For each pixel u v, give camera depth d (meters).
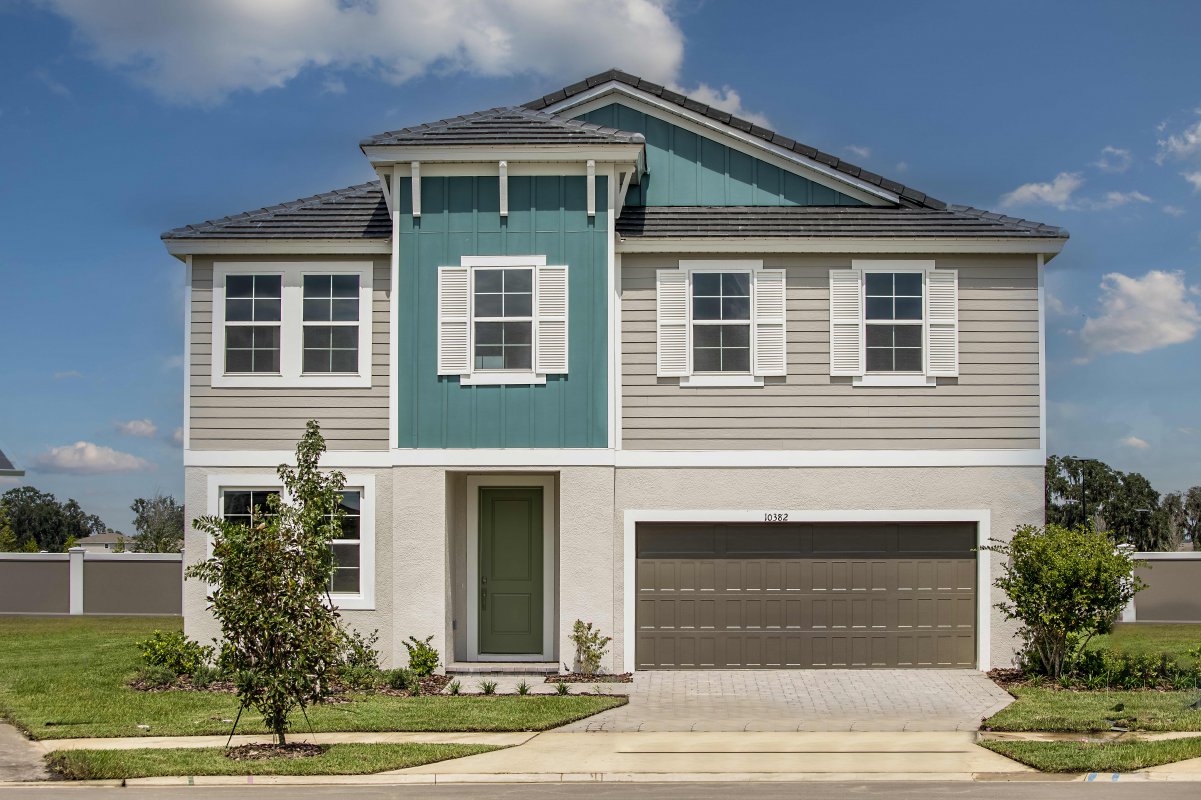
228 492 17.03
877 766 11.25
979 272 17.02
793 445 16.80
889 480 16.75
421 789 10.51
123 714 13.71
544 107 18.48
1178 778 10.66
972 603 16.75
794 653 16.72
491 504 17.47
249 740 12.42
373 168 16.81
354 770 11.01
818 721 13.41
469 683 15.70
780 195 18.20
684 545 16.80
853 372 16.86
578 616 16.34
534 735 12.73
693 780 10.84
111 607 27.44
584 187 16.70
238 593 11.70
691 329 16.94
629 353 16.91
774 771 11.06
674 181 18.30
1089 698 14.47
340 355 17.06
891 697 14.80
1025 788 10.29
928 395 16.86
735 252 16.97
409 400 16.61
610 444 16.48
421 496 16.50
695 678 16.08
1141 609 24.19
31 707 14.08
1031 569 15.72
